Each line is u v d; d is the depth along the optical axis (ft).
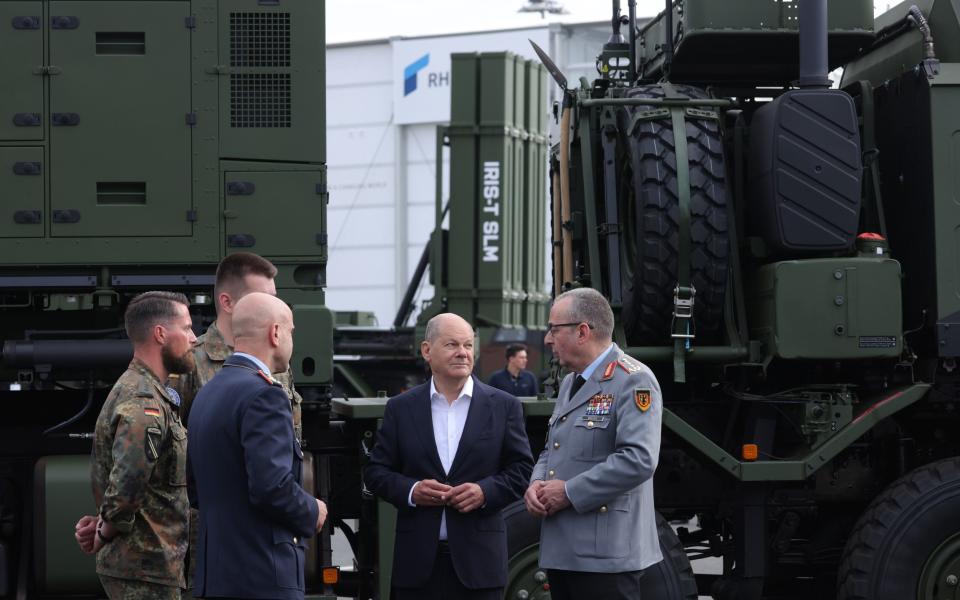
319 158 21.44
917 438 22.30
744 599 20.70
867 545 20.22
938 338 20.51
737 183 21.66
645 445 15.20
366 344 46.03
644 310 20.72
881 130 22.27
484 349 45.91
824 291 20.10
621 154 21.65
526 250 48.85
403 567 16.75
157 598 15.21
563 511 15.58
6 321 21.77
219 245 21.20
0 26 20.94
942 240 20.65
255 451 13.16
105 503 14.76
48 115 20.98
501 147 46.42
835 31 21.53
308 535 13.58
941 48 21.90
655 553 16.03
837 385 20.72
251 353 13.85
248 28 21.40
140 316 15.49
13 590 20.70
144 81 21.18
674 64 22.57
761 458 20.70
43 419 21.50
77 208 20.97
